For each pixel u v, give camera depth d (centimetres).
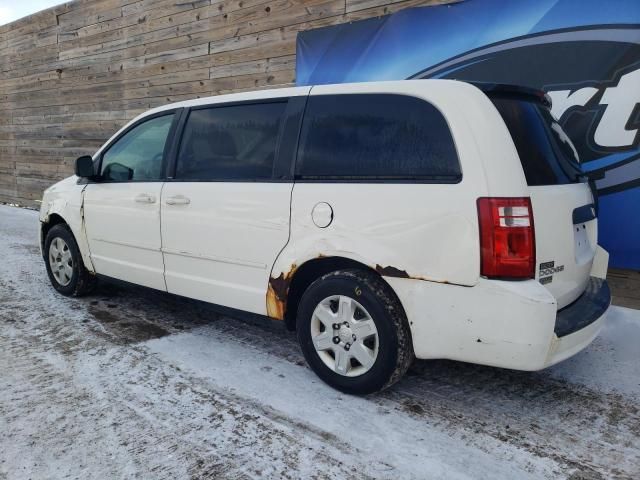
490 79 470
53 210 454
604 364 334
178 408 270
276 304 307
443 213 244
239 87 690
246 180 319
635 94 398
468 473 221
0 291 484
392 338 262
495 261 232
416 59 513
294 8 616
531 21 441
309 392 290
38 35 1014
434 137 254
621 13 398
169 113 378
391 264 259
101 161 421
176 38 761
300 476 218
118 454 230
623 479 219
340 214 275
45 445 236
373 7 548
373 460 229
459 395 290
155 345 355
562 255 259
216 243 331
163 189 360
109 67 881
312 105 301
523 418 267
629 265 416
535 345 230
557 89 433
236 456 231
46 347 350
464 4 477
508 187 234
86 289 457
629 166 407
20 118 1108
